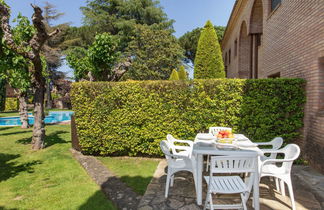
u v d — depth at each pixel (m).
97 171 4.43
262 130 5.00
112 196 3.28
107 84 5.54
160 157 5.70
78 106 5.70
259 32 9.74
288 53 5.66
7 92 27.12
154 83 5.34
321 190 3.53
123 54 22.56
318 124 4.34
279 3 6.25
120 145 5.64
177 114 5.30
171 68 21.25
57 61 26.89
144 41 21.08
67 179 4.14
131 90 5.46
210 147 3.22
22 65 6.12
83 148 5.80
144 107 5.42
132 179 4.08
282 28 6.05
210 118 5.17
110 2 24.70
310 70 4.62
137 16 25.02
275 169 3.36
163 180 4.04
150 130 5.46
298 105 4.93
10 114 18.30
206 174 4.41
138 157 5.72
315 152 4.45
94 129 5.66
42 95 6.66
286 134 4.96
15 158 5.59
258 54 10.10
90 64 7.62
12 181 4.04
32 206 3.08
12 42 5.25
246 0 10.44
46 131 9.95
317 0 4.36
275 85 4.90
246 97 5.01
